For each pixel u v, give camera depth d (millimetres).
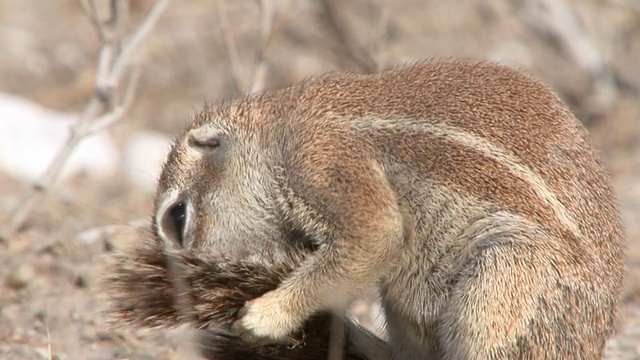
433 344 10367
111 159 20766
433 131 10344
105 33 15188
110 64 15852
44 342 11938
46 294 13188
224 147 11086
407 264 10328
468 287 9766
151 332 12102
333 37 24312
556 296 9617
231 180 10969
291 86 11336
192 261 10602
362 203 10117
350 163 10297
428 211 10219
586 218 10133
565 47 23906
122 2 15414
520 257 9664
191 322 10492
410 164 10281
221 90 24062
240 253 11000
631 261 14922
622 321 12992
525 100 10547
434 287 10203
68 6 28703
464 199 10094
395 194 10328
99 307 12055
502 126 10352
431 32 24672
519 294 9578
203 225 11078
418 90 10648
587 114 22953
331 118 10578
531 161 10203
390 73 11031
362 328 11000
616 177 20500
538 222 9914
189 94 24344
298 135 10570
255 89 15688
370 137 10422
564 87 23328
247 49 25453
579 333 9742
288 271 10445
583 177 10273
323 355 10734
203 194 11078
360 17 24312
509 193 10039
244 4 26750
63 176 19812
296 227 10586
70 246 14523
